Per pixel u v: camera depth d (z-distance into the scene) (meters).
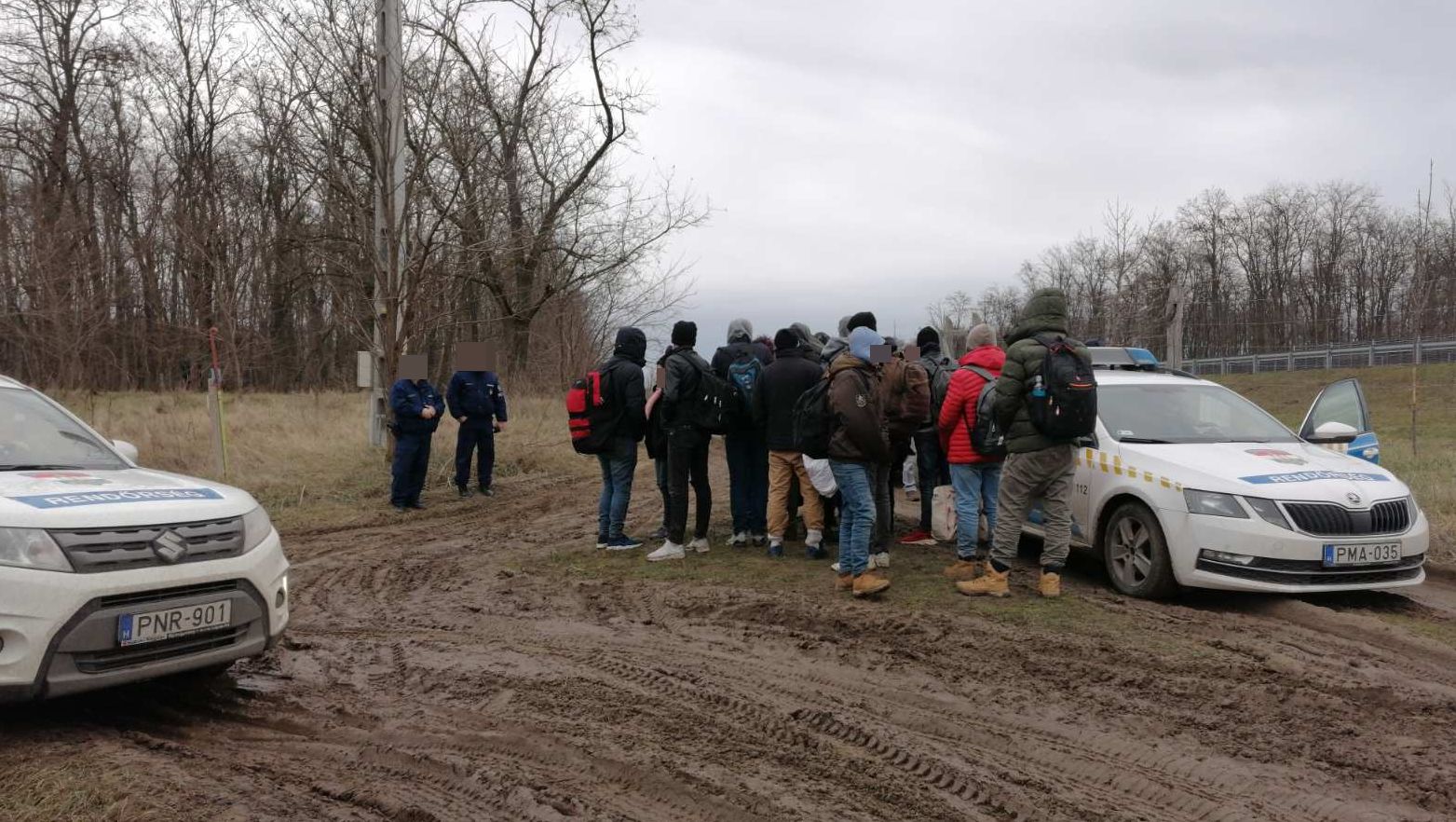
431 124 12.66
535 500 11.80
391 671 5.05
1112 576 6.80
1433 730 4.21
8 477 4.16
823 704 4.53
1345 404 8.59
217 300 29.19
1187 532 6.21
